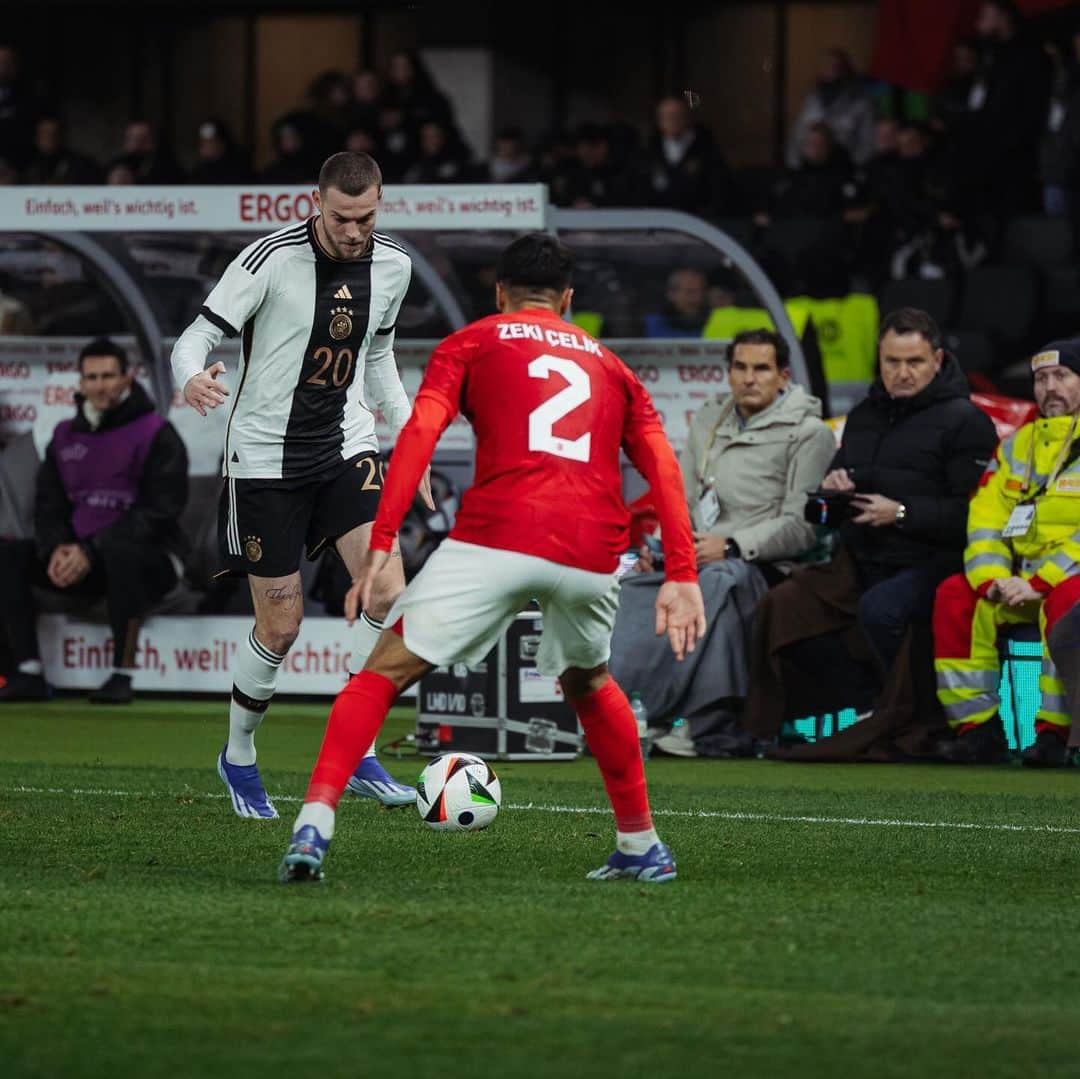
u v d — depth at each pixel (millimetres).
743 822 24781
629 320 44594
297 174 66000
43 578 41312
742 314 51250
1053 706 32094
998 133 59375
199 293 42031
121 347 40906
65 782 28125
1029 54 59531
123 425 40719
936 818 25391
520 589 18328
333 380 24375
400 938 16688
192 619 41375
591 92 77500
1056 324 57781
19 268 42594
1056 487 32312
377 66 78938
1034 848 22688
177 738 34781
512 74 76812
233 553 24500
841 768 32125
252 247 23828
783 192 61719
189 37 80875
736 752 33594
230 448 24438
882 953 16375
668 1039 13492
